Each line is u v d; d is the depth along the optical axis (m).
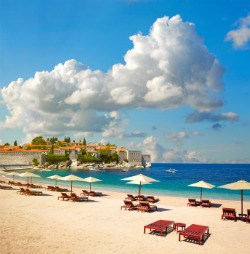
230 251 14.66
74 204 28.78
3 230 17.38
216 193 46.31
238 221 22.00
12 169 165.88
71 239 15.91
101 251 13.95
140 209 25.42
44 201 30.31
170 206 28.83
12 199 31.33
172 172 185.38
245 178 117.00
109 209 26.19
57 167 198.12
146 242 15.76
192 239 16.61
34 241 15.30
